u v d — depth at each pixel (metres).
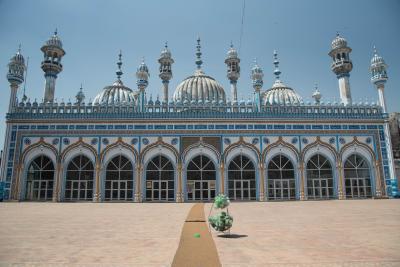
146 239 6.01
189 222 8.45
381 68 19.22
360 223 8.04
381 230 6.92
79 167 17.70
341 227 7.39
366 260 4.38
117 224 8.10
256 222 8.42
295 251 4.93
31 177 17.64
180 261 4.37
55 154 17.72
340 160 18.12
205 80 23.02
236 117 18.16
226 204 6.82
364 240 5.80
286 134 18.19
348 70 21.53
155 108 18.25
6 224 8.13
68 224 8.12
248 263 4.24
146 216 9.95
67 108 18.14
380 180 18.16
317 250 5.00
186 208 12.98
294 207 12.98
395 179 18.17
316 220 8.72
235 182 17.77
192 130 18.02
